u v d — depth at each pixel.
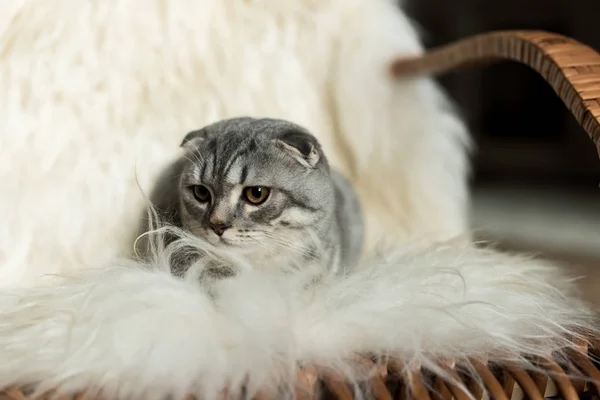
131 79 0.71
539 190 1.49
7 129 0.67
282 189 0.65
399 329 0.52
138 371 0.49
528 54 0.63
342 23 0.78
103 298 0.53
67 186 0.68
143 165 0.70
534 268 0.61
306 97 0.78
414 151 0.79
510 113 1.47
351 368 0.50
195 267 0.57
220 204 0.64
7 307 0.56
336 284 0.56
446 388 0.50
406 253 0.62
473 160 1.48
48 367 0.50
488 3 1.36
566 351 0.52
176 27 0.73
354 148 0.79
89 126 0.69
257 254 0.65
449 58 0.74
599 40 1.32
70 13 0.69
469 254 0.61
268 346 0.50
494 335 0.52
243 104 0.75
